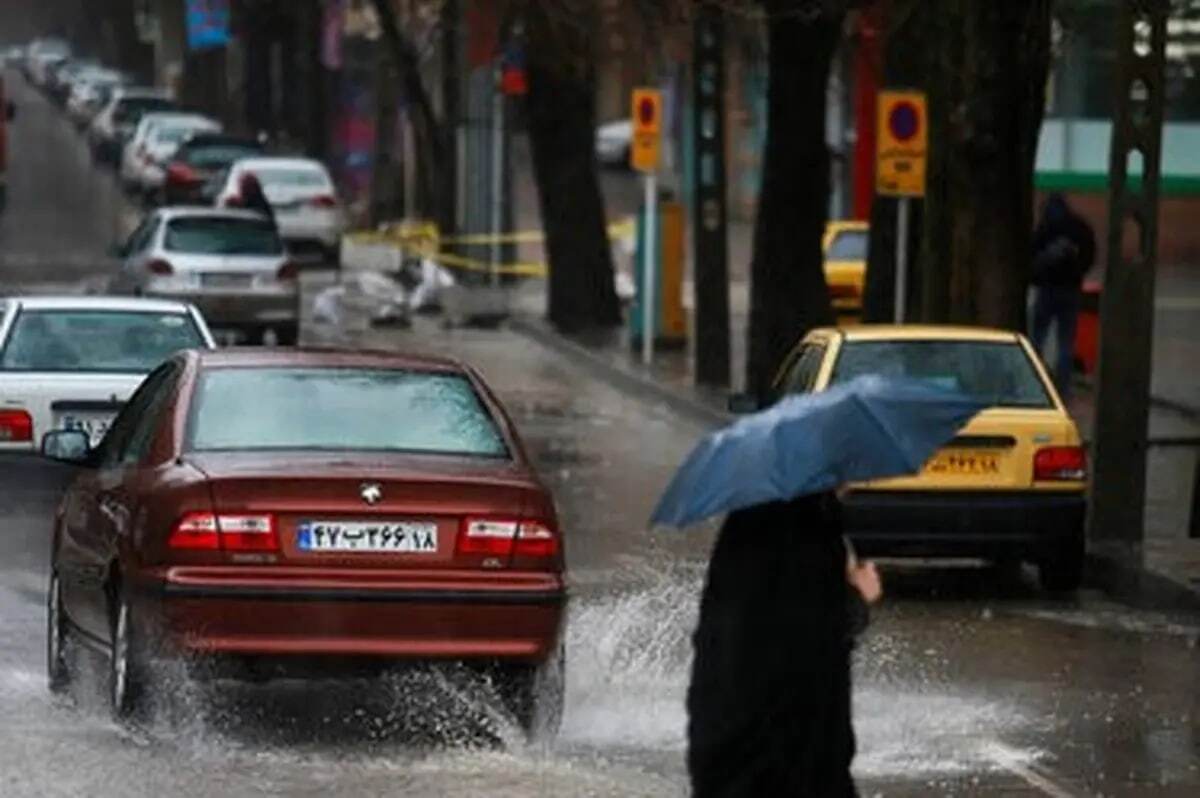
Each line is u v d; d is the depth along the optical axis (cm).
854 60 11112
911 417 1867
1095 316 7675
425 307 10406
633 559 4616
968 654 3738
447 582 2866
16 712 3119
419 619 2853
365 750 2920
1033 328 6988
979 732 3134
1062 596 4328
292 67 17638
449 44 10900
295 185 12612
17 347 4916
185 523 2842
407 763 2847
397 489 2867
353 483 2858
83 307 5009
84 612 3153
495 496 2898
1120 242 4725
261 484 2847
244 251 8744
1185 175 9344
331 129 16588
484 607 2869
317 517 2853
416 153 12450
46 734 2959
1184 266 9350
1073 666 3653
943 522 4144
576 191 9388
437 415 3055
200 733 2931
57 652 3278
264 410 3031
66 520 3300
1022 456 4178
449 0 10631
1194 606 4159
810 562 1850
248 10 17612
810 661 1839
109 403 4831
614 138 18562
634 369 8169
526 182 17875
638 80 12625
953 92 5469
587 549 4747
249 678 2864
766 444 1839
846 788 1859
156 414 3105
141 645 2878
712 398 7312
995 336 4359
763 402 4594
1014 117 5400
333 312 10050
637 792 2689
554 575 2912
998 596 4347
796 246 6956
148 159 15488
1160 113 4694
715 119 7562
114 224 14375
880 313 6819
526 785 2725
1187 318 8994
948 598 4316
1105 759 2981
